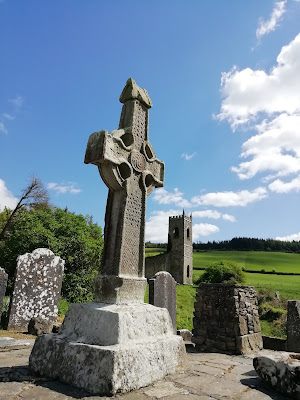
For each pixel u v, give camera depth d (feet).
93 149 15.65
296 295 97.50
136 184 17.31
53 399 9.75
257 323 24.99
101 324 12.47
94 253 67.15
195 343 24.57
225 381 12.96
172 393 10.84
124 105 18.79
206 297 25.04
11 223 82.28
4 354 17.19
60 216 70.13
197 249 286.87
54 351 12.34
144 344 12.43
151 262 184.24
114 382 10.30
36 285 35.60
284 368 11.60
